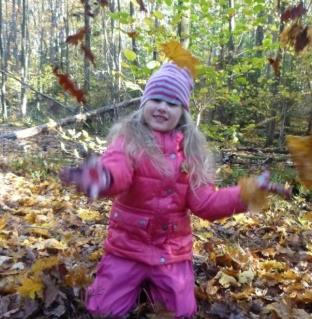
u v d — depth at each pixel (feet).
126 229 7.37
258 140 38.11
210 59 18.56
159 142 7.28
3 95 73.05
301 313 7.72
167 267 7.45
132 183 7.14
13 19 103.76
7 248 10.43
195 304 7.63
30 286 7.56
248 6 16.43
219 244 11.50
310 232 13.25
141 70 17.39
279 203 15.92
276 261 10.47
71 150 28.02
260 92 33.50
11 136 34.76
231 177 19.84
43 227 12.05
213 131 20.93
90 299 7.46
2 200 15.51
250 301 8.39
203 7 16.94
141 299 7.83
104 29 24.62
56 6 104.27
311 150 4.32
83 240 11.16
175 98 7.31
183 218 7.55
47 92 58.29
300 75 34.60
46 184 18.52
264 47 17.48
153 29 16.20
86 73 38.29
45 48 103.45
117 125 7.34
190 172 7.32
